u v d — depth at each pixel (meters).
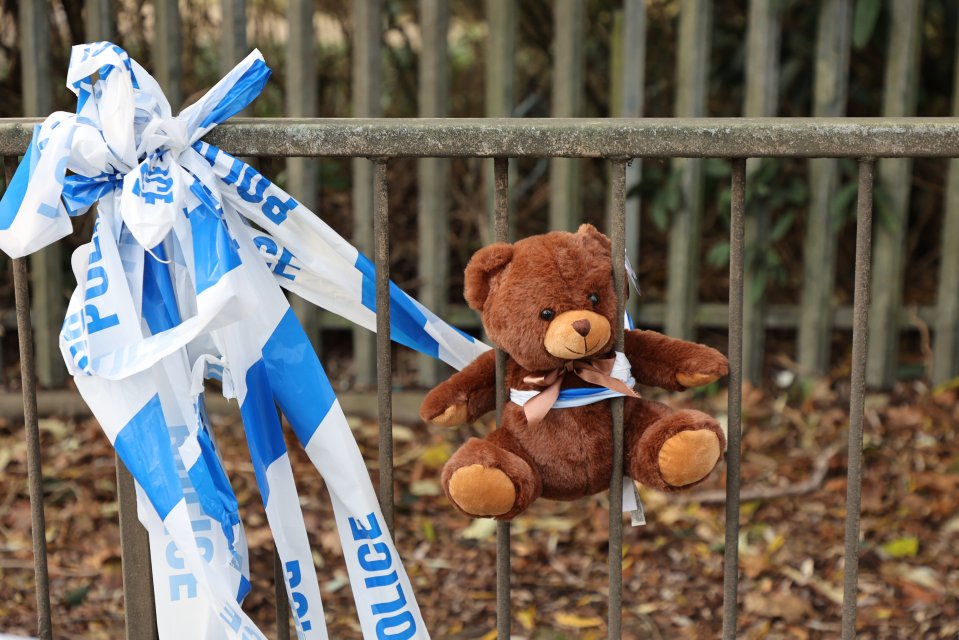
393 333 1.67
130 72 1.48
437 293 3.76
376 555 1.61
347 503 1.59
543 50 4.44
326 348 4.23
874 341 3.84
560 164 3.62
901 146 1.45
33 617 2.59
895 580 2.72
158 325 1.56
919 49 3.58
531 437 1.54
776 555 2.86
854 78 4.21
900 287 3.80
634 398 1.59
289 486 1.59
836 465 3.32
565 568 2.84
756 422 3.66
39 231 1.45
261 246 1.58
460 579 2.79
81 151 1.46
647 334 1.60
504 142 1.48
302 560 1.60
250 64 1.54
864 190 1.50
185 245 1.50
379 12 3.53
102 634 2.52
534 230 4.48
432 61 3.52
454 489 1.46
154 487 1.51
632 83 3.56
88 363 1.46
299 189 3.62
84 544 2.94
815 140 1.46
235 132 1.51
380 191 1.53
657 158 1.50
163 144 1.48
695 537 2.96
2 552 2.90
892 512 3.08
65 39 3.96
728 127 1.46
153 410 1.52
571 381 1.54
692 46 3.52
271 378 1.57
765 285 3.80
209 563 1.53
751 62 3.54
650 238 4.61
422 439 3.64
